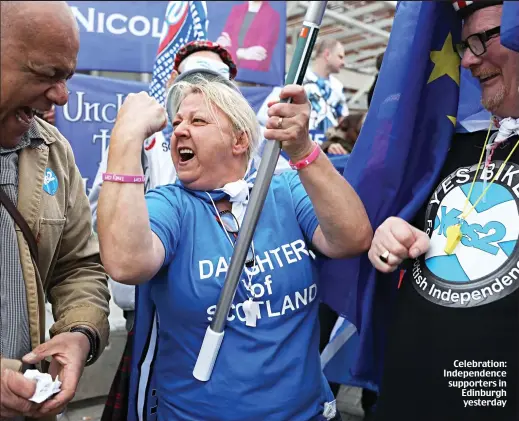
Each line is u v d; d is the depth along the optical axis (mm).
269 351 1312
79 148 3193
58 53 1087
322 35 7242
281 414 1310
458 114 1519
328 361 1980
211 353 1271
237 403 1287
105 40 3213
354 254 1414
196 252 1326
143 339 1451
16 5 1045
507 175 1345
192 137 1337
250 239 1248
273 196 1468
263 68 3516
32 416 1171
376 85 1580
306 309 1396
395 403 1391
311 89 4055
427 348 1351
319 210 1347
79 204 1465
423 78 1521
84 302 1411
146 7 3250
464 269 1338
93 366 3047
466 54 1391
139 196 1211
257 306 1316
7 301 1206
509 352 1263
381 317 1673
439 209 1437
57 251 1408
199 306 1297
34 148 1310
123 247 1184
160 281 1356
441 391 1319
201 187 1380
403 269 1481
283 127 1248
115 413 1606
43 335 1325
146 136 1264
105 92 3234
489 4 1323
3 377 1102
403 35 1529
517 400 1254
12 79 1076
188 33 2668
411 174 1551
